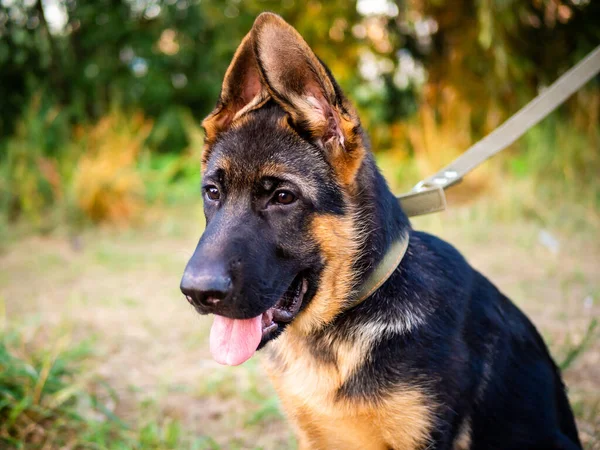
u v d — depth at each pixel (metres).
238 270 0.48
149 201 2.13
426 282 0.54
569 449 0.59
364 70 2.58
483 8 1.97
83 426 0.76
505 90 2.20
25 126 2.11
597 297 1.10
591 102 2.05
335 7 2.35
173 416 0.80
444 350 0.52
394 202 0.58
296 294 0.53
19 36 2.31
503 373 0.57
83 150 2.12
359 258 0.54
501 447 0.57
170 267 1.50
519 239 1.55
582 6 2.14
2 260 1.58
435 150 2.10
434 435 0.51
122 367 0.94
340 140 0.53
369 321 0.53
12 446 0.70
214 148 0.56
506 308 0.61
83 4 2.56
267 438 0.75
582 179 1.91
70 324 1.06
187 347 1.01
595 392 0.81
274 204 0.52
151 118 2.72
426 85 2.40
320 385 0.55
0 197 1.92
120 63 2.70
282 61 0.53
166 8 2.65
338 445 0.58
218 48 2.52
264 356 0.59
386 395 0.52
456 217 1.79
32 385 0.77
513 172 2.03
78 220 1.93
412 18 2.27
